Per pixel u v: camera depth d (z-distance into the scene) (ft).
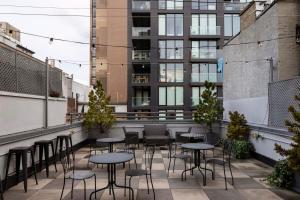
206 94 37.24
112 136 40.75
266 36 28.04
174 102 85.05
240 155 28.35
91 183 19.79
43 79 26.11
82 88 81.15
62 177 21.50
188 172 22.91
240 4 86.89
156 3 84.58
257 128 27.68
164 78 85.51
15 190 18.29
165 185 19.25
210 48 86.28
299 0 26.23
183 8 85.51
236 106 35.81
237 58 35.96
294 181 18.04
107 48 102.12
